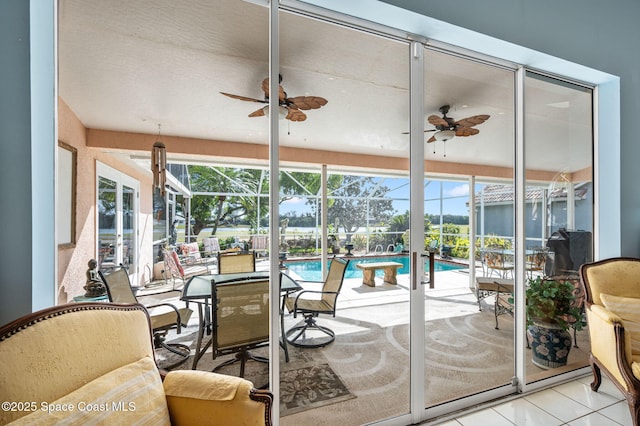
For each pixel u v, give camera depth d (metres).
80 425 0.84
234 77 2.40
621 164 2.48
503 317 2.24
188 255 3.34
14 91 1.12
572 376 2.31
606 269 2.16
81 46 1.98
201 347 2.33
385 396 1.87
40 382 0.87
